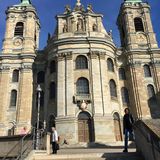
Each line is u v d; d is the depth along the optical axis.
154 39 48.09
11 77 44.75
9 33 48.44
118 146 34.16
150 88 44.38
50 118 39.50
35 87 44.53
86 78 39.91
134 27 49.25
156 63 45.88
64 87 39.22
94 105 37.81
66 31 43.81
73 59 41.09
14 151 19.45
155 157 12.55
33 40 48.50
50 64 43.31
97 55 41.59
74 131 36.19
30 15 50.22
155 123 14.44
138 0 53.72
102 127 36.59
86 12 45.12
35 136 20.38
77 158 15.02
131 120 16.48
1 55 45.69
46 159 15.26
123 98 44.00
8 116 41.59
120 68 46.41
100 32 43.72
